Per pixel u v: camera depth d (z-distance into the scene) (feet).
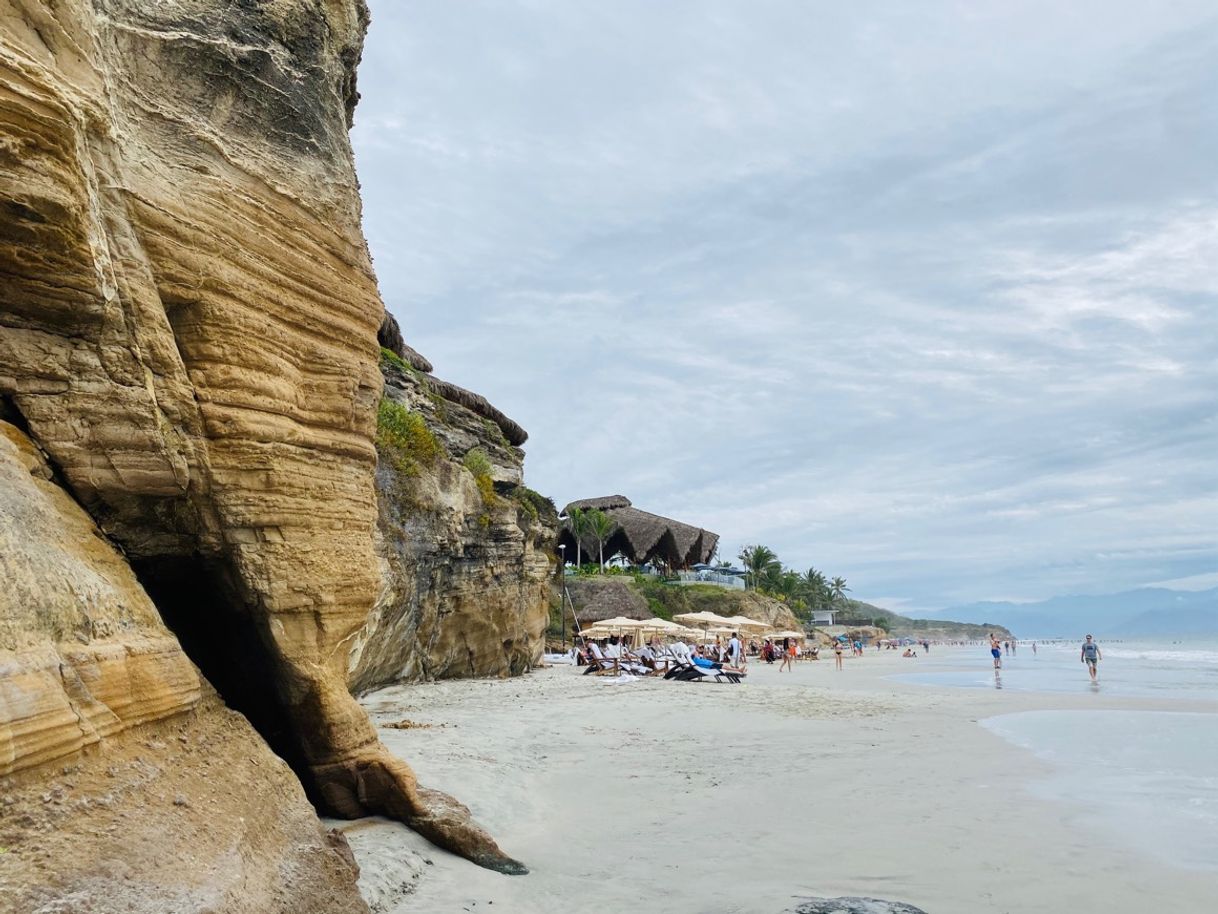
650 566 225.15
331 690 22.75
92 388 17.44
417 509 68.85
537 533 109.50
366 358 25.35
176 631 23.49
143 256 18.62
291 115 23.68
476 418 100.17
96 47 18.10
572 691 74.54
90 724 13.25
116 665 14.70
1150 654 220.43
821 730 52.26
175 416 19.07
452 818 24.39
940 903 21.03
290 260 22.65
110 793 12.93
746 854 25.20
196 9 21.90
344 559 23.25
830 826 28.55
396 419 71.05
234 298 20.62
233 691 23.76
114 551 18.08
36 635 12.95
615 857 24.81
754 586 293.23
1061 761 41.37
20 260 15.56
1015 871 23.61
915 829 28.17
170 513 19.71
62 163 15.58
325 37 25.58
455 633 81.66
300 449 22.26
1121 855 25.13
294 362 22.49
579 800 32.30
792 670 139.13
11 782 11.35
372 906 18.75
